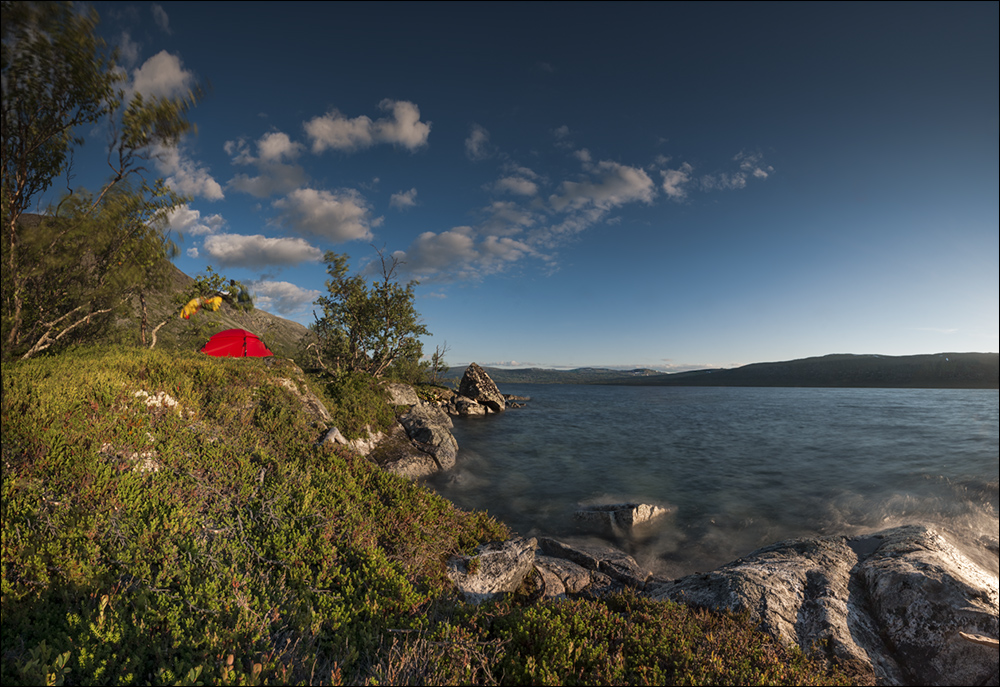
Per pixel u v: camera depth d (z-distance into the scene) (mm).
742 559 10148
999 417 43781
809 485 18609
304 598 5691
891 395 89750
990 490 16688
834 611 6902
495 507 15234
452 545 9141
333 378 24906
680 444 28438
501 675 4809
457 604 6723
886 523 13781
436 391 44469
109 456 7801
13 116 8719
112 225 11539
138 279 13391
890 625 6781
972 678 5746
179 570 5512
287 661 4332
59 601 4941
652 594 8578
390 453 18281
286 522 7523
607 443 28375
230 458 9516
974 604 6457
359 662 4691
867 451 26047
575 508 15375
